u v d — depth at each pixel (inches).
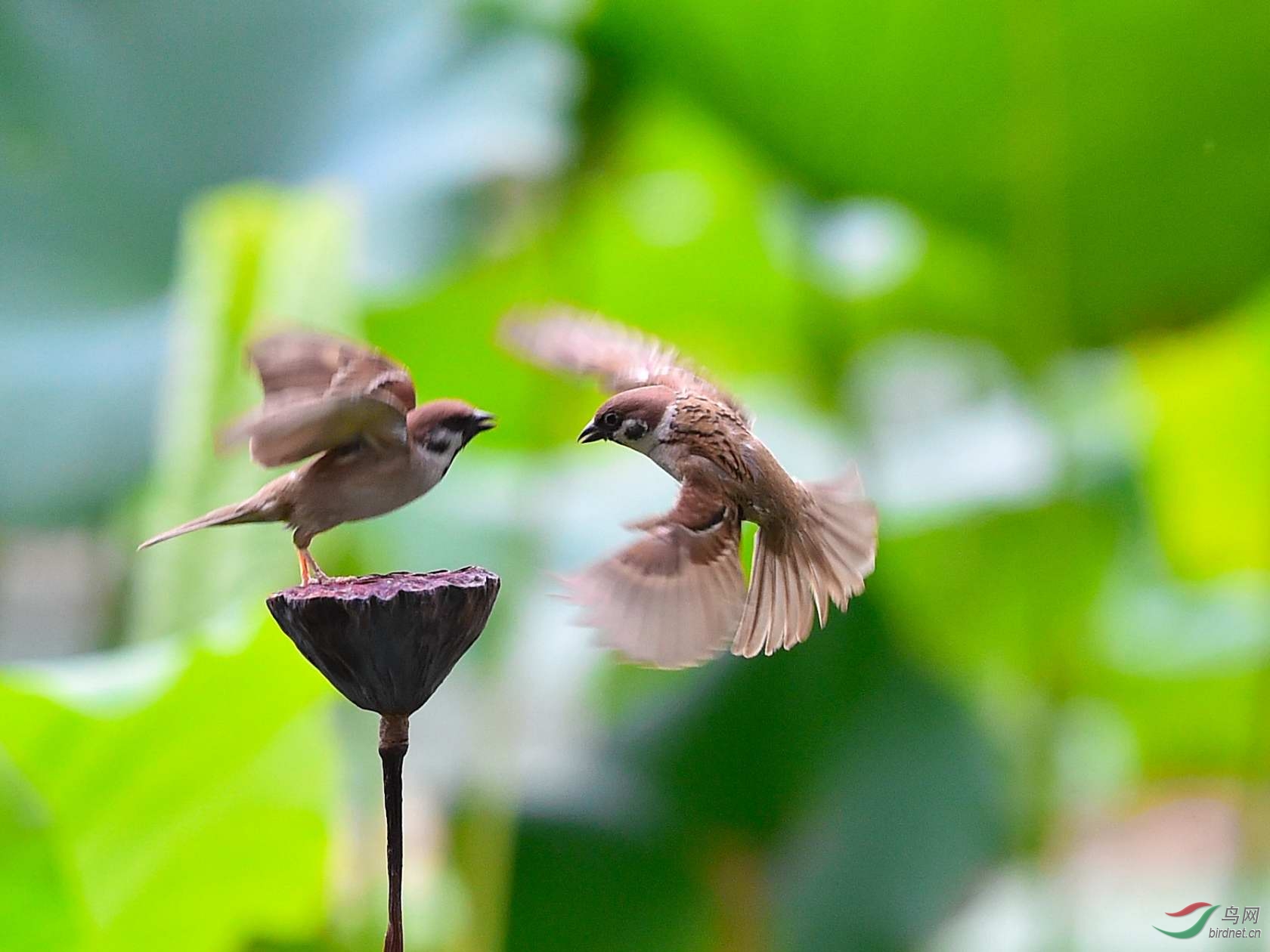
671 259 283.7
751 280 287.9
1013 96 258.1
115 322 269.7
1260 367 291.3
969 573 267.0
